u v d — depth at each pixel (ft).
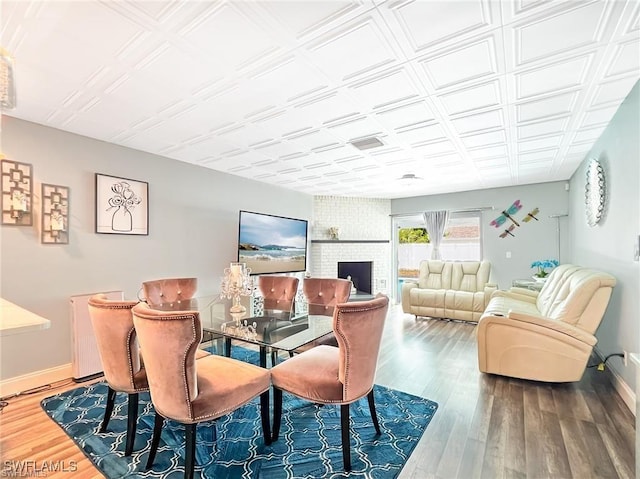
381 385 9.25
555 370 8.86
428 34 5.33
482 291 16.98
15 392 8.73
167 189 12.64
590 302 8.84
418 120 8.92
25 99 7.64
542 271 16.53
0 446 6.35
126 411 7.72
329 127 9.42
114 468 5.68
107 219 10.74
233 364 6.58
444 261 19.02
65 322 9.70
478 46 5.66
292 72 6.47
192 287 11.68
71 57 5.94
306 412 7.77
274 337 7.41
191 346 5.04
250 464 5.84
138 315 5.18
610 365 9.64
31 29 5.15
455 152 11.94
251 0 4.54
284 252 17.76
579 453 6.09
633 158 7.70
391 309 20.25
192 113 8.44
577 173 14.62
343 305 5.61
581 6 4.70
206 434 6.84
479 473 5.57
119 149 11.10
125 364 6.03
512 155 12.39
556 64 6.25
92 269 10.37
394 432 6.82
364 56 5.94
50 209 9.43
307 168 14.32
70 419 7.32
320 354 7.05
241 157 12.61
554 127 9.55
